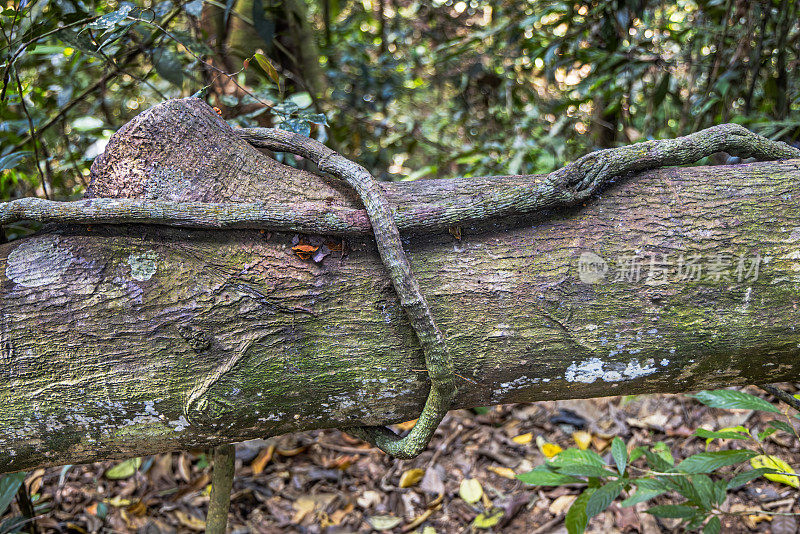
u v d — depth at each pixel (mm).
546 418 2303
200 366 1162
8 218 1182
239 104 1870
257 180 1243
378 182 1289
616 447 1632
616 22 2318
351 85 3188
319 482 2135
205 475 2146
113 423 1173
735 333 1191
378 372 1190
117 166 1216
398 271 1144
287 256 1184
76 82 2447
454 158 2881
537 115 3137
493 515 1938
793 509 1797
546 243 1210
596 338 1192
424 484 2082
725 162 1398
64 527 1974
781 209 1204
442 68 3592
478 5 3477
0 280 1155
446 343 1180
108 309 1153
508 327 1189
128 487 2127
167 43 1843
